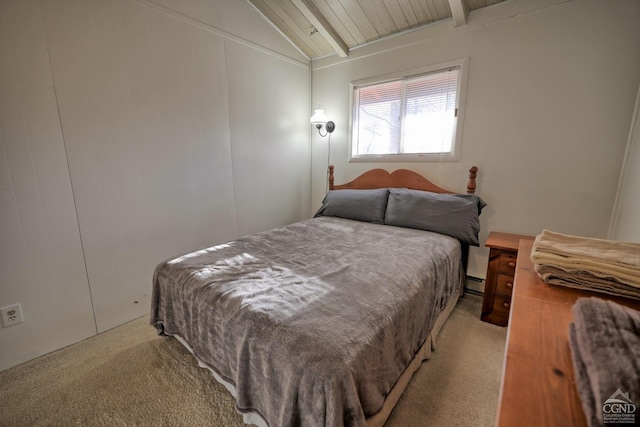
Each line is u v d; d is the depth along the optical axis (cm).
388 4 233
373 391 95
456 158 245
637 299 88
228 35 247
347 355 87
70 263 178
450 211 222
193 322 138
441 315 178
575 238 118
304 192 350
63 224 173
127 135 195
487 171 231
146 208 211
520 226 221
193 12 221
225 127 255
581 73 187
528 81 206
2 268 154
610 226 187
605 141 184
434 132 259
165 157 217
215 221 259
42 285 168
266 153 297
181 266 156
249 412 109
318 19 254
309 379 83
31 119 156
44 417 127
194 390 141
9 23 145
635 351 48
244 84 266
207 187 249
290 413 87
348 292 124
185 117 226
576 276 97
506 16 209
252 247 188
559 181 203
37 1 152
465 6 217
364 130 306
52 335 174
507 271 188
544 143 205
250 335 103
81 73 171
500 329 190
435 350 167
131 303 209
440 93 251
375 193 270
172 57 212
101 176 186
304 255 172
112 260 197
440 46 242
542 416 47
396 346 112
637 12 167
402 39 263
